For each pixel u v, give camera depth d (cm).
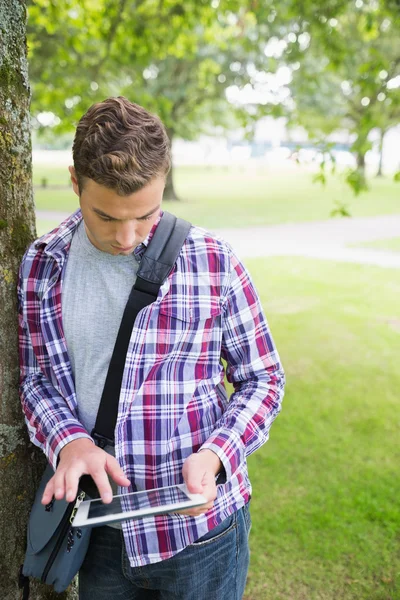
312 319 644
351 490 309
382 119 429
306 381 463
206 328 115
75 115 471
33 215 141
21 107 133
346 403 420
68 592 163
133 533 114
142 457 113
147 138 96
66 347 117
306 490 310
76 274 115
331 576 246
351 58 584
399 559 255
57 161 5538
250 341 119
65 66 595
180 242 112
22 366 127
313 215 1708
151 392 112
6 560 144
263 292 776
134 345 111
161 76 1805
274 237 1288
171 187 2234
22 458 143
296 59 539
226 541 120
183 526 114
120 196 96
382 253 1080
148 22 517
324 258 1026
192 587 119
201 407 117
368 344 557
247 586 241
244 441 112
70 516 117
